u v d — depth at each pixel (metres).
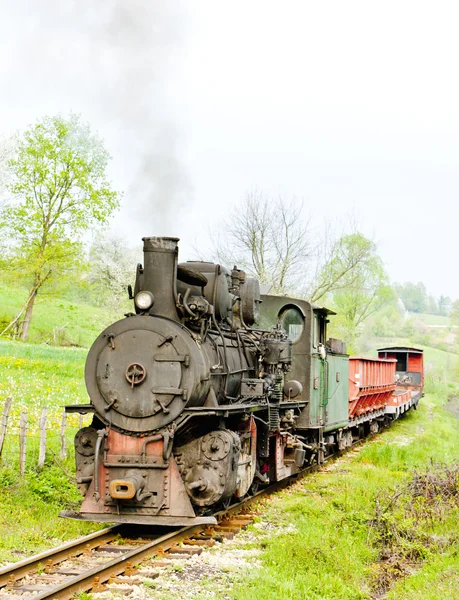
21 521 9.63
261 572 7.42
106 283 47.44
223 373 10.04
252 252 33.22
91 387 9.30
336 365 17.20
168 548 8.23
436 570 7.93
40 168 38.28
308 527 9.61
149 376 9.07
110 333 9.34
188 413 8.92
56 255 39.84
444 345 108.56
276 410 11.92
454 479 11.33
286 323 14.48
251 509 10.91
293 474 13.81
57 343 43.38
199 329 9.68
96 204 39.41
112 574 7.13
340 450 18.58
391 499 10.62
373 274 45.81
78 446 9.44
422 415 34.75
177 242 9.62
